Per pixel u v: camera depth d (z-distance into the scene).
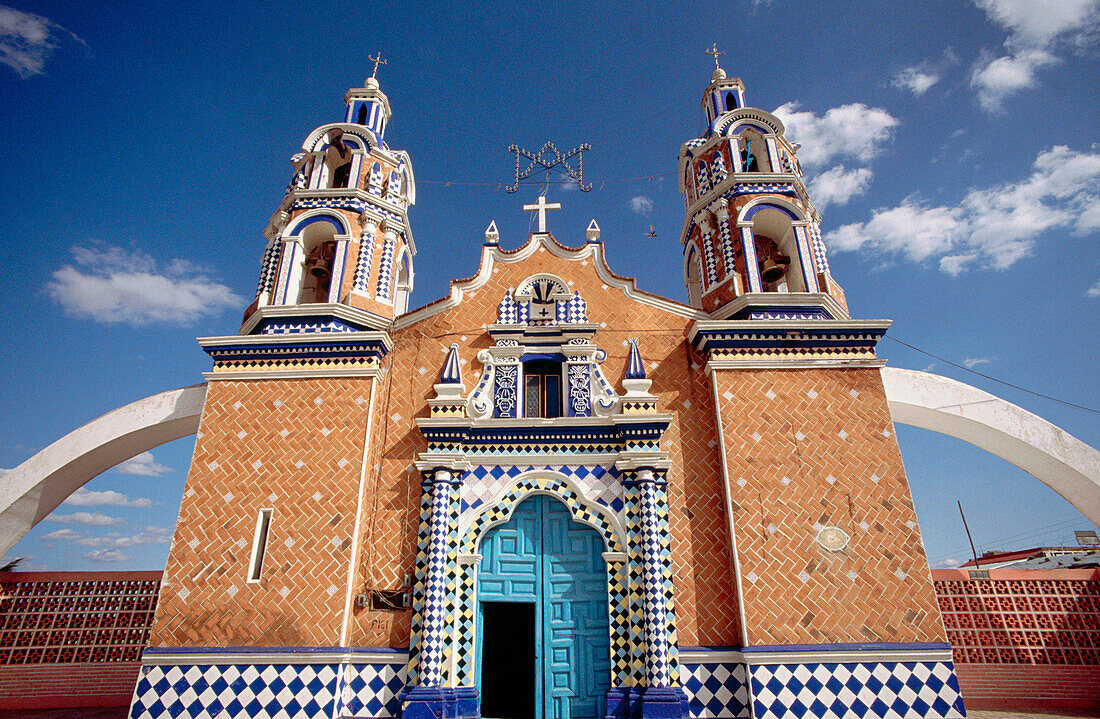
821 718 10.13
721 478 12.11
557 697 11.14
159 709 10.51
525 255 14.55
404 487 12.37
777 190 14.97
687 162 16.98
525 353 13.47
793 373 12.54
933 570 15.42
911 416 14.41
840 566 11.02
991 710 13.90
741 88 17.27
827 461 11.80
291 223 14.80
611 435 12.52
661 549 11.60
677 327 13.74
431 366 13.49
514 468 12.41
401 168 16.28
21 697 14.70
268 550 11.50
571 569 11.94
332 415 12.55
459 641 11.25
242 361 13.05
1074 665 14.48
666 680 10.61
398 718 10.65
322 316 13.52
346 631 11.04
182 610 11.09
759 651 10.48
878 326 12.59
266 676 10.66
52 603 15.55
